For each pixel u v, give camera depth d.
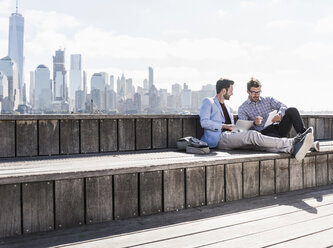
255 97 3.78
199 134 3.96
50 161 2.64
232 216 2.28
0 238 1.88
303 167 3.23
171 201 2.43
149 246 1.72
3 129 2.90
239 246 1.71
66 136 3.16
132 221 2.19
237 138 3.37
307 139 2.87
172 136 3.75
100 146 3.32
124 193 2.26
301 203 2.63
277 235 1.89
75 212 2.10
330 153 3.48
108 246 1.72
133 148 3.49
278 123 3.65
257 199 2.78
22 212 1.95
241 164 2.78
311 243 1.76
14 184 1.92
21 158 2.87
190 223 2.12
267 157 2.91
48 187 2.02
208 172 2.61
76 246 1.72
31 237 1.88
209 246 1.71
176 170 2.46
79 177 2.08
